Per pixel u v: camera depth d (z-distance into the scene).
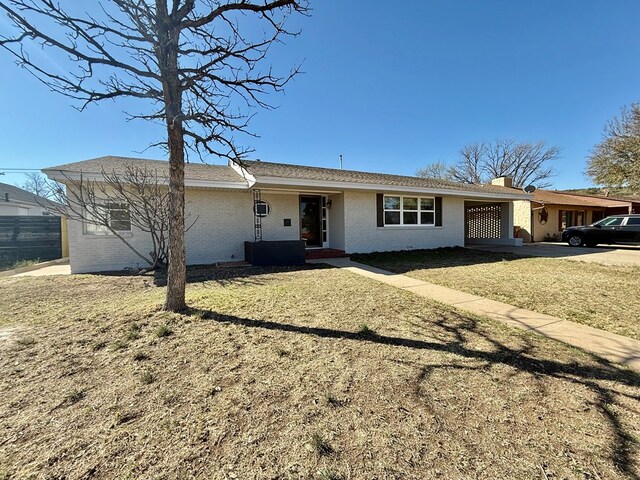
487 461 1.54
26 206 19.83
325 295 5.07
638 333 3.39
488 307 4.44
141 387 2.28
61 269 9.16
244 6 3.61
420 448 1.64
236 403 2.07
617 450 1.62
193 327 3.49
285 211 11.32
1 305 4.62
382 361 2.68
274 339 3.17
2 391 2.25
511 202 15.69
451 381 2.35
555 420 1.88
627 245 15.16
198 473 1.48
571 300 4.84
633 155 19.28
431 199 13.31
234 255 10.29
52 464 1.55
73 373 2.51
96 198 8.01
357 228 11.45
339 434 1.76
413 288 5.71
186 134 4.09
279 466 1.53
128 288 5.88
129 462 1.56
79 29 3.13
